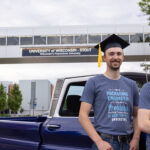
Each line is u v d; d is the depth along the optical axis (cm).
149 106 169
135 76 261
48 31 3341
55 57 3108
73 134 254
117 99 208
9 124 295
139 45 3038
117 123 203
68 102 270
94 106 215
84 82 267
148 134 178
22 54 3139
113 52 216
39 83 11281
